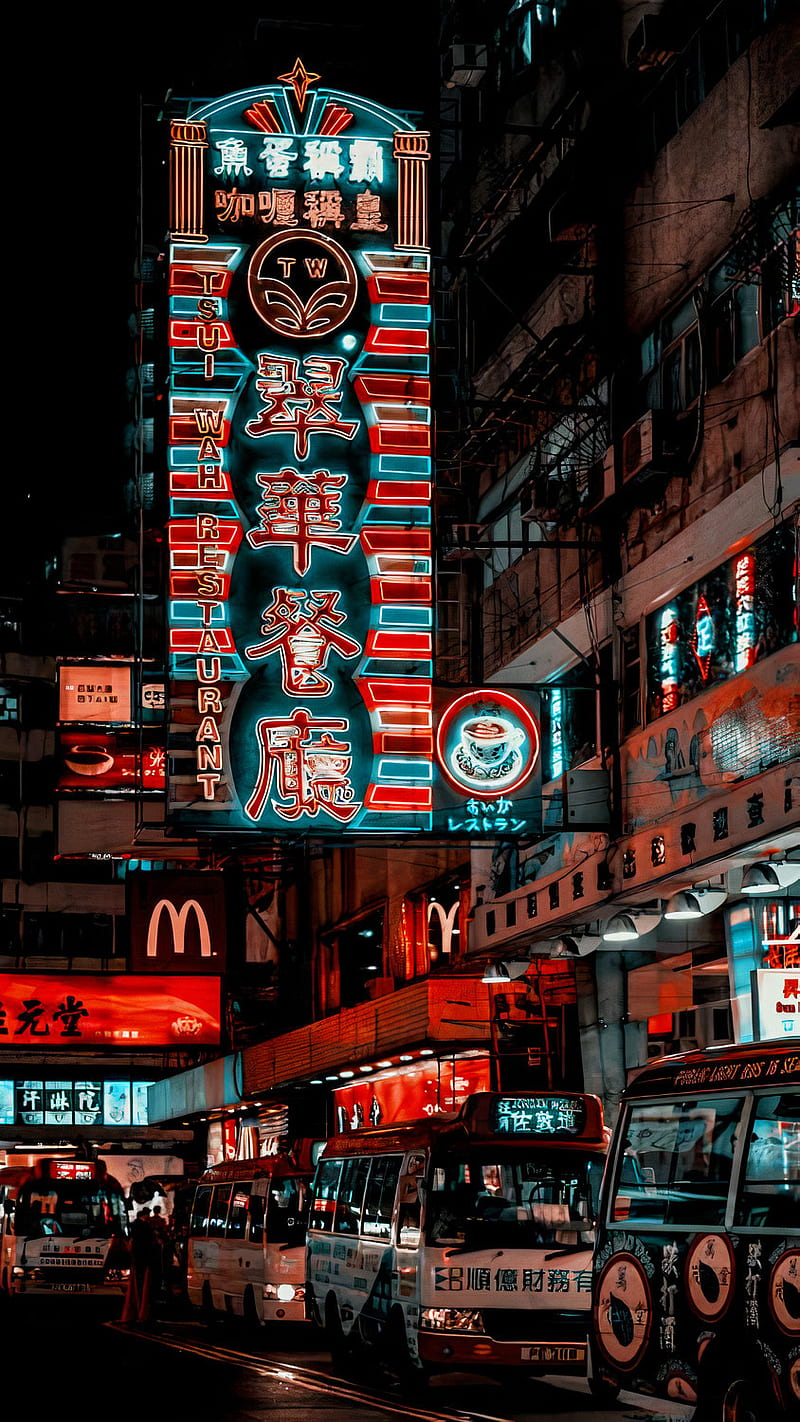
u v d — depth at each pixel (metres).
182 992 38.38
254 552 22.59
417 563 22.84
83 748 30.52
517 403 26.02
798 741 17.73
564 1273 16.11
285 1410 14.66
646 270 22.69
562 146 25.34
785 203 18.58
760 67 19.30
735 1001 20.25
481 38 27.69
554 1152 16.59
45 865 55.94
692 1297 10.71
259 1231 23.50
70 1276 30.78
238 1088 40.31
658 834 20.98
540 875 25.25
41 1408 14.73
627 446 21.77
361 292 23.41
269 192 23.53
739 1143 10.47
